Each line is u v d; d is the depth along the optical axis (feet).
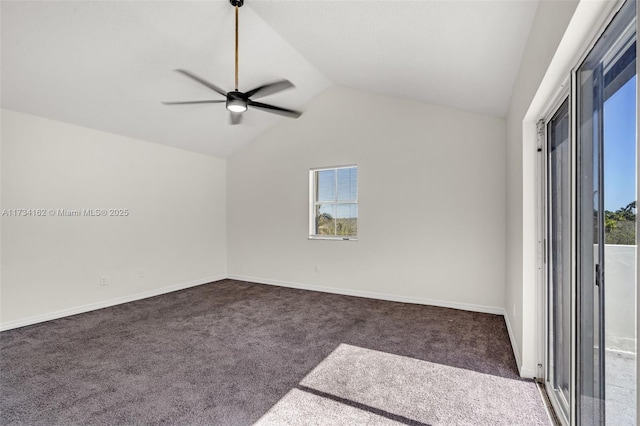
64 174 12.64
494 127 12.60
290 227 17.28
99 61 10.15
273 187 17.80
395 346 9.59
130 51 10.13
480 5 6.15
